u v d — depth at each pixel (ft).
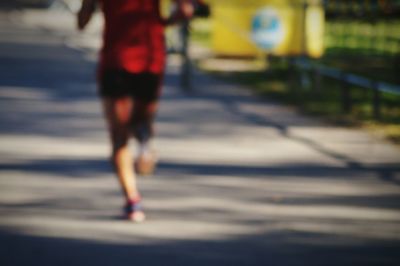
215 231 36.40
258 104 78.54
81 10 40.22
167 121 67.77
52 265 31.19
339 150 56.39
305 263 31.73
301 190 44.70
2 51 137.80
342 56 128.36
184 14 39.96
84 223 37.58
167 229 36.65
